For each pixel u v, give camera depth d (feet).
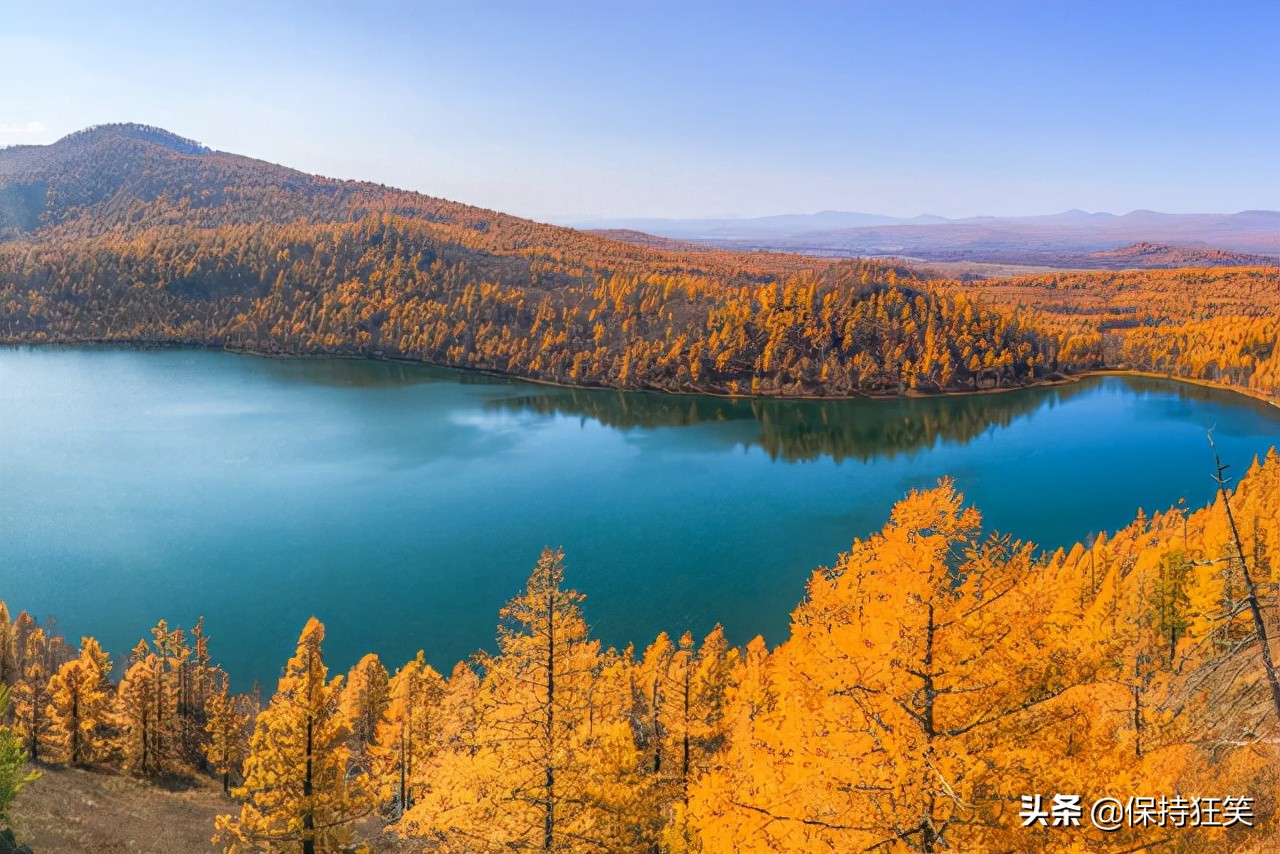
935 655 39.52
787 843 39.65
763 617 279.08
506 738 63.31
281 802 92.99
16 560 315.17
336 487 416.87
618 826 66.13
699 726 123.24
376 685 190.90
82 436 508.94
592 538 352.49
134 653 219.00
